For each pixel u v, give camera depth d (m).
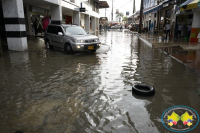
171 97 4.25
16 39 10.38
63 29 10.18
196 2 10.05
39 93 4.45
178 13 16.30
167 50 10.93
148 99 4.14
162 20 23.95
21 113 3.47
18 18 9.96
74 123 3.13
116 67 7.05
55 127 3.00
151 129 2.99
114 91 4.61
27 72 6.26
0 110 3.59
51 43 11.09
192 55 9.15
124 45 14.14
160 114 3.48
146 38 17.61
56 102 3.95
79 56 9.24
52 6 15.02
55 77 5.71
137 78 5.68
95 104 3.87
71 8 18.03
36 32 19.38
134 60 8.38
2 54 9.38
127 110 3.62
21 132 2.84
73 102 3.96
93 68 6.85
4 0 9.79
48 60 8.21
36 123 3.12
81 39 9.30
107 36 24.42
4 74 6.01
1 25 15.84
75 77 5.73
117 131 2.92
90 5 27.27
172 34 19.08
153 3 28.95
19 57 8.81
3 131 2.89
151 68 6.92
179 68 6.92
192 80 5.50
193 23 13.46
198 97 4.27
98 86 4.95
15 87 4.84
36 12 19.38
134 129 2.98
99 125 3.08
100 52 10.59
